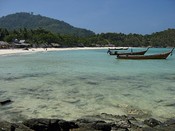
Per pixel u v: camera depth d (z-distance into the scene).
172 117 11.78
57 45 132.12
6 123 8.86
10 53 71.06
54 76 24.78
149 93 16.94
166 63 42.47
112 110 12.82
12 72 27.61
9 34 126.44
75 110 12.77
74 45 152.00
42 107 13.27
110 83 20.84
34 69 30.94
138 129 9.67
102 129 9.40
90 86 19.34
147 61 47.19
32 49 100.00
